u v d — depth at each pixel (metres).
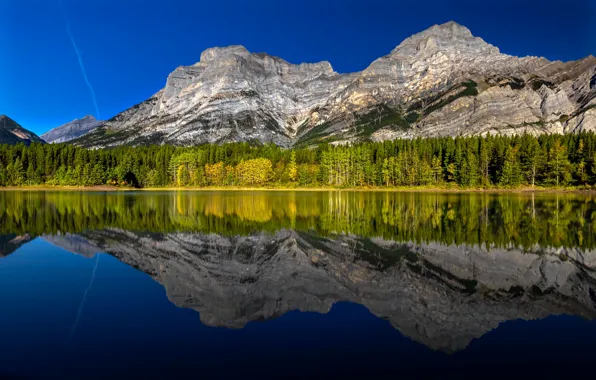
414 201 79.00
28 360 11.65
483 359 11.93
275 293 18.66
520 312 16.20
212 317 15.41
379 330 14.19
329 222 44.69
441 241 32.25
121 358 11.82
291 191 135.38
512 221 44.41
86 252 27.91
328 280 21.03
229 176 164.25
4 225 41.16
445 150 149.75
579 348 12.72
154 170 172.25
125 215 51.78
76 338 13.27
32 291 18.59
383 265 24.31
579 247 29.62
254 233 36.62
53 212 54.94
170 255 27.11
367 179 152.50
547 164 125.62
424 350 12.48
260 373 10.94
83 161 156.38
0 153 150.75
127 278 21.12
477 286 19.92
